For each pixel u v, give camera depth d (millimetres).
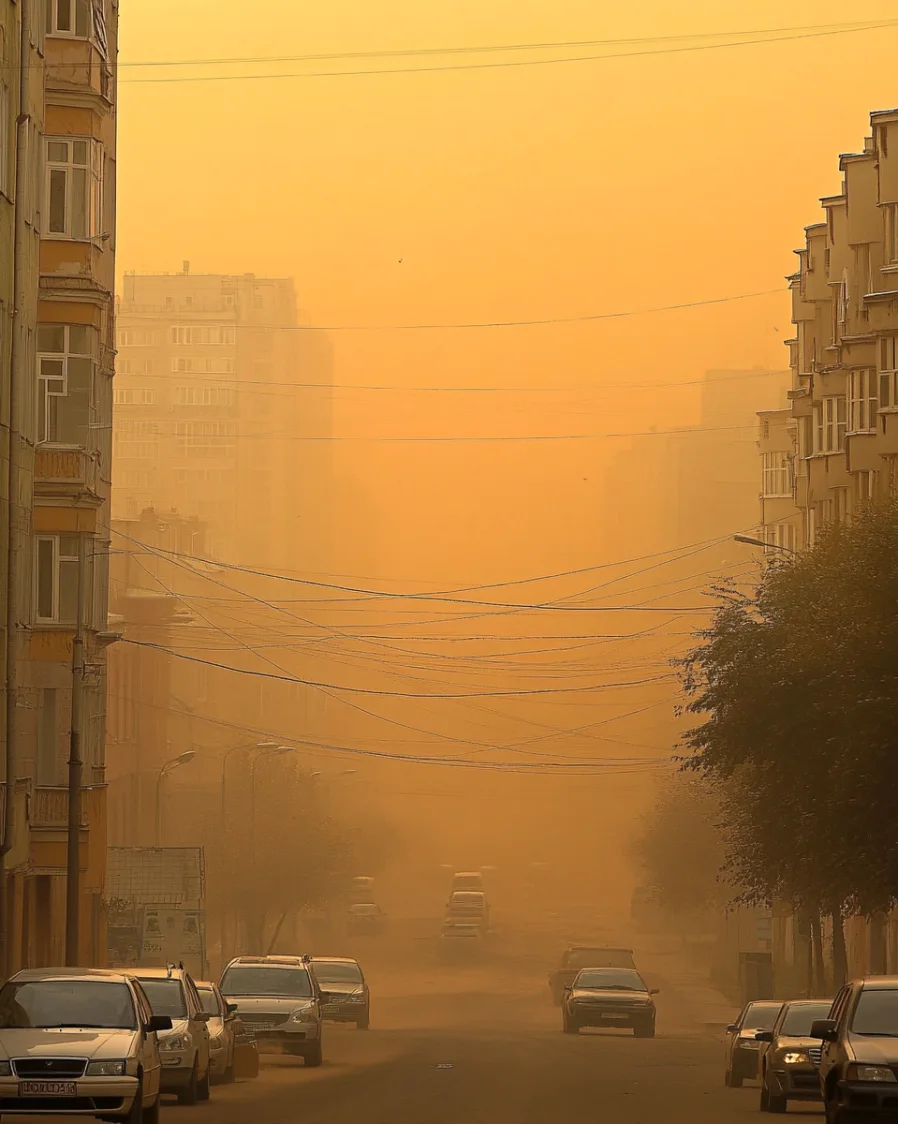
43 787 113250
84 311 112125
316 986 96438
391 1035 130625
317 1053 92562
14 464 98062
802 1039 68625
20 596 107375
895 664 89000
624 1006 134125
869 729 87688
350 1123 56781
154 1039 52219
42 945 119250
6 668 101062
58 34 112688
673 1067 95000
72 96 112312
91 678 115875
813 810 96688
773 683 100875
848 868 90625
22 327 105062
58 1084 47469
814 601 104000
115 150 127188
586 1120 59406
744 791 118312
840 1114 49000
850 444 154500
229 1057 76812
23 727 108125
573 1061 98000
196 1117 58906
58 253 111875
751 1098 75188
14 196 100375
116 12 127062
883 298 141125
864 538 96812
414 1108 63219
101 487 123562
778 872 106125
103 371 123312
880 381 141125
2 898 93438
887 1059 48812
